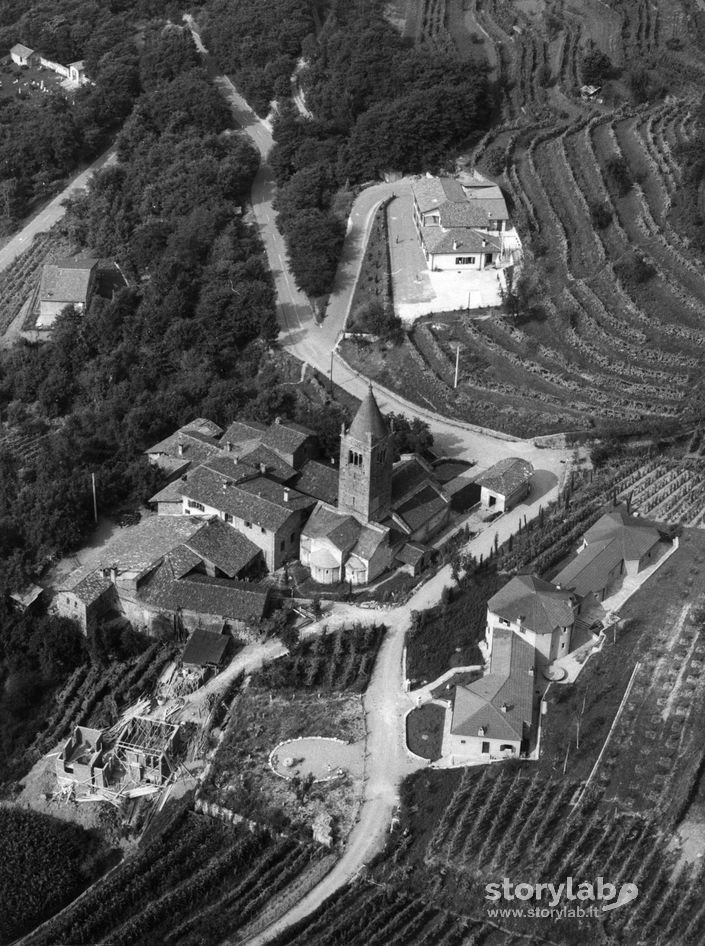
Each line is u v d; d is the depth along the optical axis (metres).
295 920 103.94
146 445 169.62
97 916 107.94
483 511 150.38
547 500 151.25
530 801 109.31
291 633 133.50
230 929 104.06
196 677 131.88
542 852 104.12
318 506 146.25
